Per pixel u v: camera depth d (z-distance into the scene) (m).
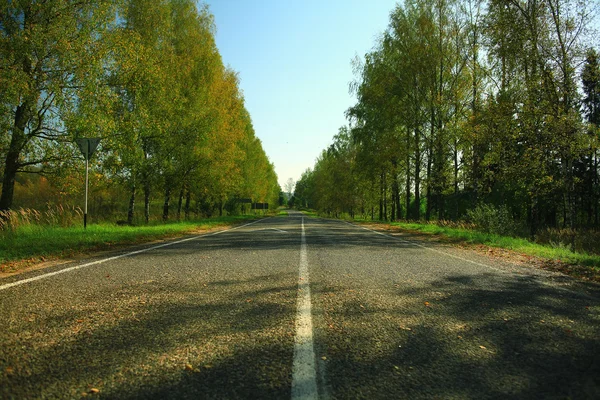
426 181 24.17
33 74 11.81
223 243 10.65
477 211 16.69
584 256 8.99
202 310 3.76
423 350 2.84
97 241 9.85
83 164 13.32
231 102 28.77
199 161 22.28
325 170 66.38
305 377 2.35
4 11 11.45
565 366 2.59
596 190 30.23
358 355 2.72
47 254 7.71
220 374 2.38
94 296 4.25
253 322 3.41
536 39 13.22
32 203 23.22
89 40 12.54
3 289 4.57
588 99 15.40
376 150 27.62
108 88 13.55
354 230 18.67
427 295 4.54
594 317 3.76
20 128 12.38
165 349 2.76
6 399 2.03
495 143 14.55
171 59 19.73
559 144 12.44
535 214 19.83
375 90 24.55
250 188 42.88
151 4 19.22
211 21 23.84
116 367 2.45
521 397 2.16
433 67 22.42
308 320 3.49
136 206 34.12
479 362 2.63
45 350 2.71
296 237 13.05
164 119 18.47
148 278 5.29
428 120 23.98
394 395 2.15
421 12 22.56
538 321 3.60
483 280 5.61
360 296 4.42
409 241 12.59
